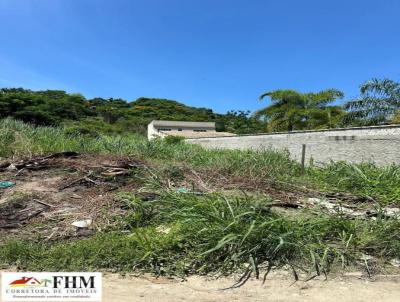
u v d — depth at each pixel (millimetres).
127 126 54281
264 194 7688
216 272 4516
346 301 3900
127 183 7770
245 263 4656
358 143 11422
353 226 5426
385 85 16922
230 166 9539
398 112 16250
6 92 40750
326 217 5746
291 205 7035
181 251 4918
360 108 17344
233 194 7113
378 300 3939
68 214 6234
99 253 4758
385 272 4637
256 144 16516
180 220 5508
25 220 6074
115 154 10266
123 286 4141
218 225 5004
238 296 3949
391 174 8859
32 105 38344
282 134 14875
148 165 8945
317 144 13055
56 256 4727
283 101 22500
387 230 5395
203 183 8094
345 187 8594
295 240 4922
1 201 6801
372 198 7449
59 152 9930
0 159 9477
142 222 5934
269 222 4840
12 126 12727
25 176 8312
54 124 36812
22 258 4695
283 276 4426
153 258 4688
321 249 4949
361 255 4965
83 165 8742
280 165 10172
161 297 3896
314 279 4375
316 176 9922
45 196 7055
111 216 6066
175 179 8188
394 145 10281
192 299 3865
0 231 5668
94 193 7223
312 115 21297
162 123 51812
